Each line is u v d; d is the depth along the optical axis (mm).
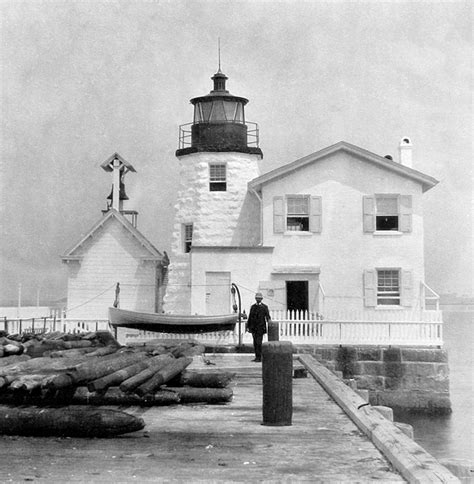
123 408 10781
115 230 36719
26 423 8242
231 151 35062
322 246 31719
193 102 36406
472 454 18328
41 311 35406
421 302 31438
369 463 6953
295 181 31938
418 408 27875
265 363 9383
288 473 6500
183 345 18391
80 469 6633
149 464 6875
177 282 35062
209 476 6363
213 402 11461
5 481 6152
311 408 10984
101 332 18344
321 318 28906
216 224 34812
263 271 31438
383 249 31625
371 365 28188
